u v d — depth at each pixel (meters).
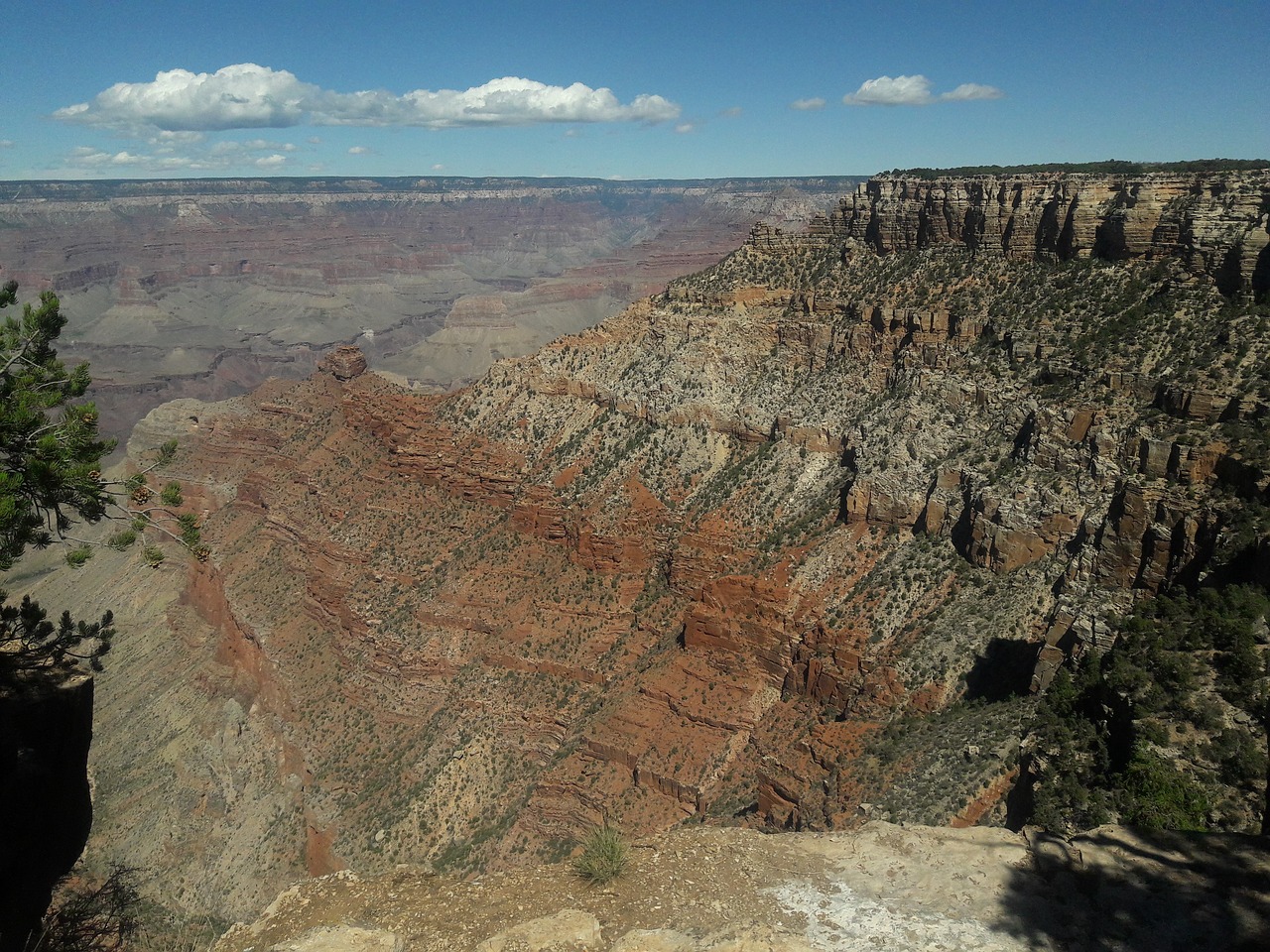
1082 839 22.39
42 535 27.94
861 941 20.06
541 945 20.52
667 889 22.28
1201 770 29.69
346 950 20.39
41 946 33.12
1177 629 36.91
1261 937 18.94
